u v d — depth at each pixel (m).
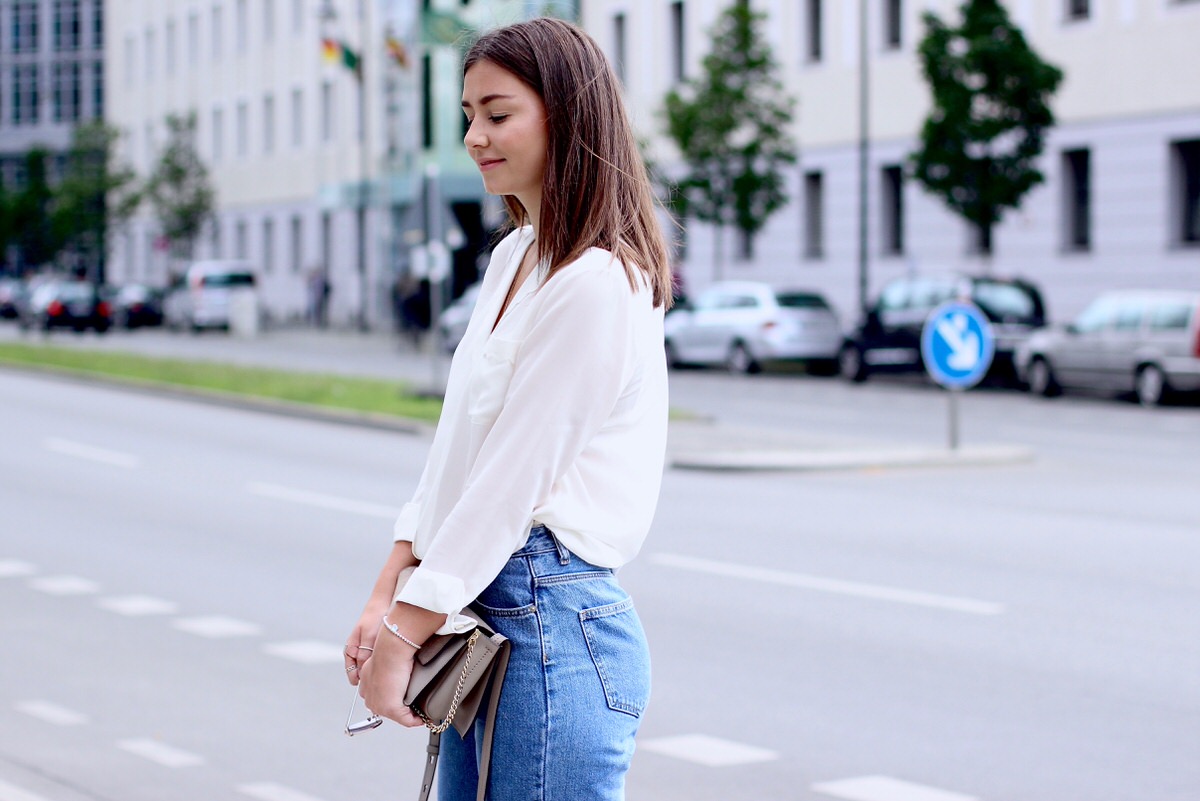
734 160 41.34
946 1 39.72
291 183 69.06
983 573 11.13
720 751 6.83
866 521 13.71
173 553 12.26
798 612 9.82
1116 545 12.34
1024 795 6.19
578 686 2.78
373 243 62.56
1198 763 6.62
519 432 2.70
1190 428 23.28
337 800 6.20
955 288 31.78
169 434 22.06
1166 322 27.33
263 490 16.11
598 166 2.79
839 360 35.44
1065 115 36.34
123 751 6.85
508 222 3.13
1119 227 35.22
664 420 2.87
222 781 6.43
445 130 57.50
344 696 7.86
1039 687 7.92
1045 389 29.45
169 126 71.38
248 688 8.00
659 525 13.48
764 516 14.03
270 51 70.38
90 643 9.04
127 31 85.62
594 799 2.80
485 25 2.99
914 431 22.47
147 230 82.81
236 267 61.12
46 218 79.88
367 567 11.65
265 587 10.82
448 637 2.72
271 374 31.80
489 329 2.88
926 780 6.39
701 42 47.59
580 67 2.80
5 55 95.69
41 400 27.75
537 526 2.79
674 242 2.94
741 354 36.34
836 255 43.34
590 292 2.71
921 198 40.25
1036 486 16.27
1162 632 9.18
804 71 44.31
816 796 6.19
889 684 8.00
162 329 65.44
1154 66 34.31
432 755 2.88
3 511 14.57
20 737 7.06
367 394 26.66
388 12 59.19
